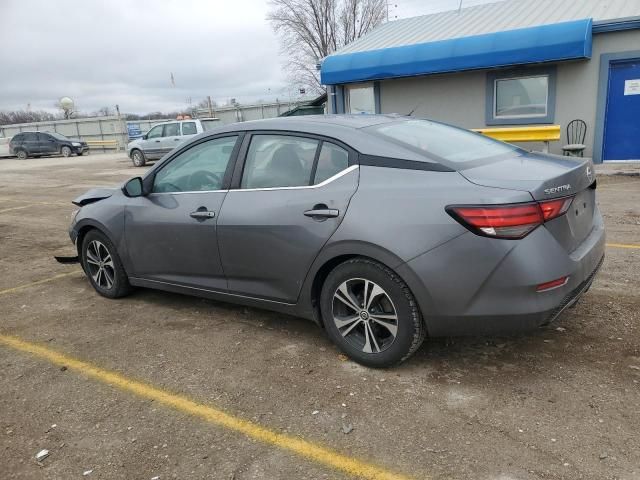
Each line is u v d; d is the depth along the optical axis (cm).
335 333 356
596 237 351
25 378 359
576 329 383
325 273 358
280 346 387
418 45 1282
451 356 355
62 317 466
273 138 385
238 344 394
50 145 2970
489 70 1262
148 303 490
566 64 1177
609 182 1001
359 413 298
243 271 393
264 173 384
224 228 391
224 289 411
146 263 460
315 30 3688
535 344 364
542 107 1236
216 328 425
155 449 278
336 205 338
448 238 300
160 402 321
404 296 318
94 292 531
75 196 1279
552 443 263
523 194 289
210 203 404
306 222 349
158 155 2052
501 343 368
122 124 3828
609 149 1201
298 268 360
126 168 2022
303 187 361
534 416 286
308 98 3816
